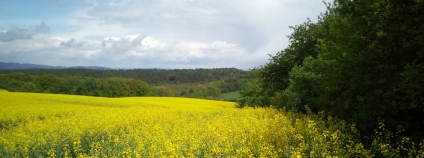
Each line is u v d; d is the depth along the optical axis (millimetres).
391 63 11297
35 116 21797
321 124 15633
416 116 12531
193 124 16094
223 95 95688
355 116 13977
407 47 10477
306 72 20500
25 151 11641
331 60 14414
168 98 57344
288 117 18578
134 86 82000
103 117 19875
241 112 23578
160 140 11977
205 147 11273
